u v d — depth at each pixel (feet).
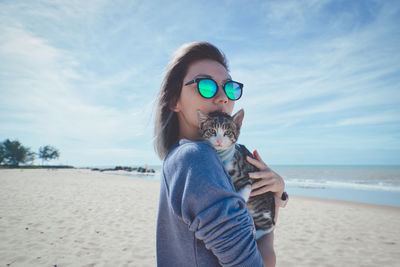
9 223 22.82
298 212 33.65
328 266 16.12
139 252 17.43
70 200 36.63
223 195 2.81
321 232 23.75
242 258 2.62
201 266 2.85
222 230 2.61
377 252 18.57
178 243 3.14
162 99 4.93
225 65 5.24
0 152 239.91
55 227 22.36
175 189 3.05
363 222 28.25
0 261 15.01
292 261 16.87
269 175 5.29
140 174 164.86
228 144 5.72
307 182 95.66
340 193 60.70
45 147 292.20
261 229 5.11
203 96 4.36
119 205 34.12
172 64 4.79
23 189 47.70
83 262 15.52
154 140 5.35
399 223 27.86
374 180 101.09
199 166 2.96
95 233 21.20
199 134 5.36
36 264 14.85
